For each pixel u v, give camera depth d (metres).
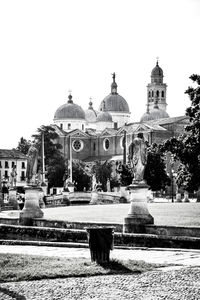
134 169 38.78
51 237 40.47
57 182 190.25
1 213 70.81
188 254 30.69
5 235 43.72
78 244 35.69
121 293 19.36
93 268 23.83
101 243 25.23
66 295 19.05
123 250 33.28
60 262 25.91
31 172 47.00
